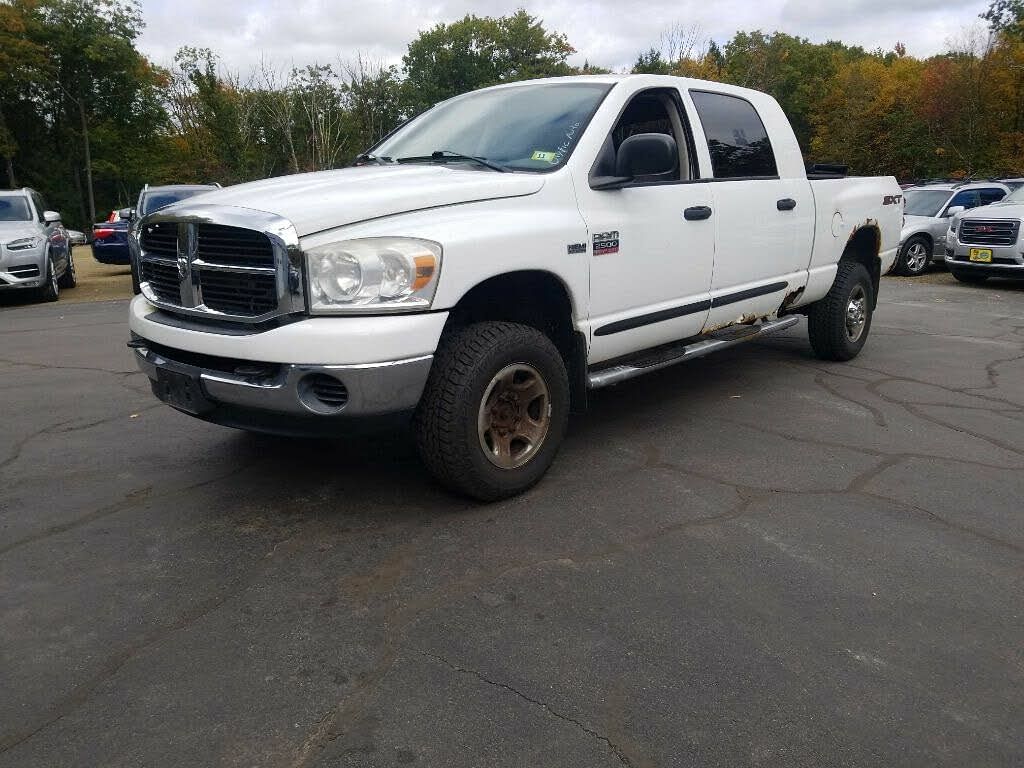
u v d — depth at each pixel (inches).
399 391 123.5
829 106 1782.7
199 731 86.6
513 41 2130.9
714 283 185.8
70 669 97.7
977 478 156.8
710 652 99.8
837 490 151.1
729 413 200.4
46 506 146.3
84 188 1835.6
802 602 111.4
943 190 586.9
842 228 231.0
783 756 82.1
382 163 171.8
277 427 127.8
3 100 1589.6
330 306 120.6
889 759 81.7
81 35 1628.9
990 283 498.0
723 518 138.8
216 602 112.7
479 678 95.0
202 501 147.9
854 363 255.4
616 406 207.3
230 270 126.6
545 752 82.7
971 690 92.6
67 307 431.2
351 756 82.5
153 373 141.3
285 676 95.8
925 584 116.4
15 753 83.4
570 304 151.9
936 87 1370.6
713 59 1302.9
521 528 135.1
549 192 146.9
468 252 128.0
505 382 139.6
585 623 106.3
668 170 147.0
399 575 119.6
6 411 208.2
